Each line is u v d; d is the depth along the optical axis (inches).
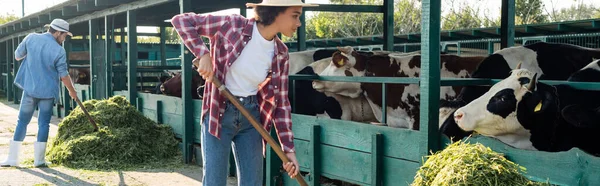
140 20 542.0
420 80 161.2
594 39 470.6
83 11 441.4
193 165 275.9
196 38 122.1
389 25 356.5
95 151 275.9
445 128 193.3
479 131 184.2
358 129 181.9
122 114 301.1
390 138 171.5
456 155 130.1
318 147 199.9
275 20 123.3
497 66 241.3
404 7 1163.3
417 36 558.9
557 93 186.5
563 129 191.6
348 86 271.6
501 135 186.4
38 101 269.0
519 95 180.2
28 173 252.8
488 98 181.5
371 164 176.4
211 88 128.3
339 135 190.5
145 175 251.6
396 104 275.4
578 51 248.8
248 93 129.5
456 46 604.4
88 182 236.7
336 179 211.5
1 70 922.1
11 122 466.3
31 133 386.9
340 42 662.5
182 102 282.8
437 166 134.0
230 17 125.6
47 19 549.0
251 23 125.4
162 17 511.5
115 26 562.9
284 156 125.0
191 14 125.5
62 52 267.1
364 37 607.5
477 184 122.5
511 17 303.7
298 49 377.4
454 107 199.6
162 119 322.0
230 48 124.6
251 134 132.0
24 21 633.6
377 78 196.4
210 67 120.9
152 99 333.1
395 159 170.4
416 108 271.7
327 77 219.8
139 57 887.1
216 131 126.6
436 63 158.6
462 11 1074.1
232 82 128.1
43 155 268.1
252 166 132.4
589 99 196.7
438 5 157.5
